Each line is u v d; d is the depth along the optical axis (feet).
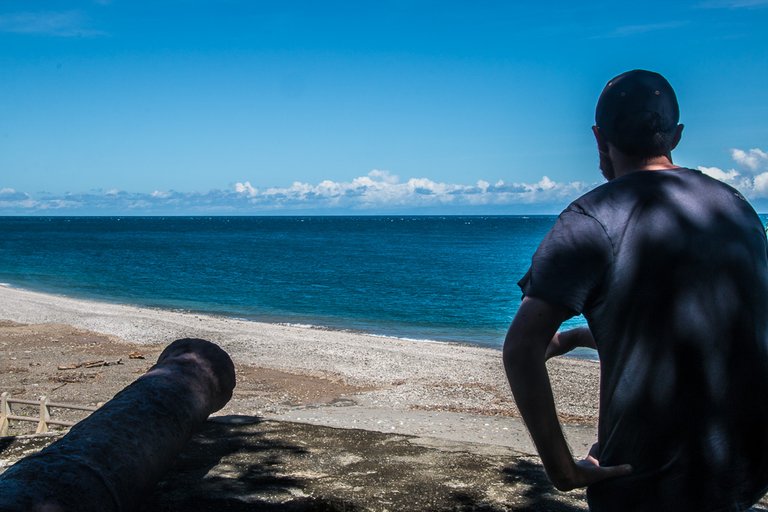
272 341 77.61
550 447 5.83
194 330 84.69
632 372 6.06
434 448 15.34
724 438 5.97
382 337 87.04
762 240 6.42
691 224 6.11
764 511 12.26
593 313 6.24
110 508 10.90
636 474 6.14
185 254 286.05
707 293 6.00
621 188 6.33
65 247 331.16
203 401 14.90
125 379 56.18
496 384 58.08
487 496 12.63
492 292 150.71
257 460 14.35
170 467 13.67
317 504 12.21
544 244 6.30
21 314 95.71
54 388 52.21
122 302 128.36
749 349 6.04
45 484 10.31
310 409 47.57
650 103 6.52
